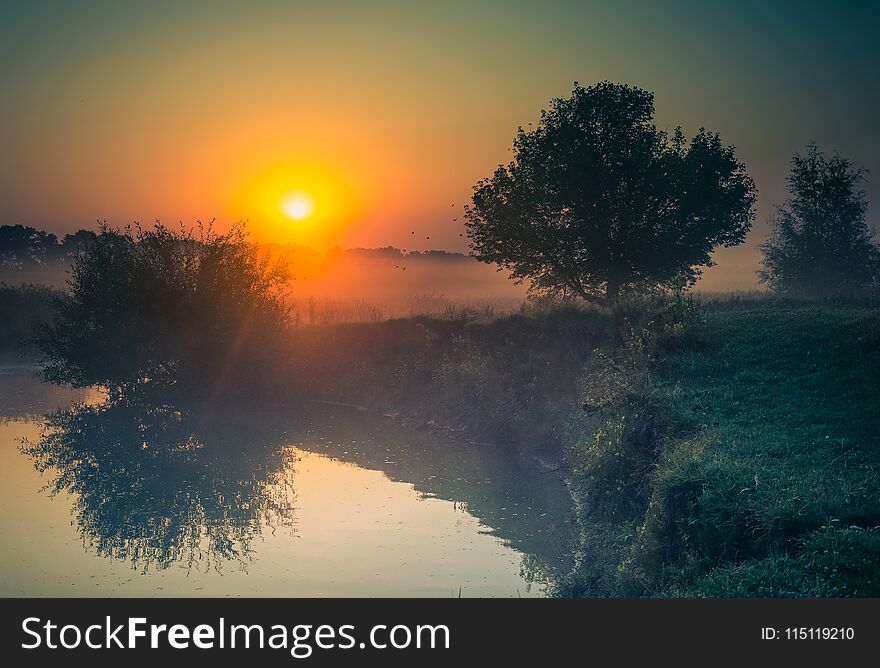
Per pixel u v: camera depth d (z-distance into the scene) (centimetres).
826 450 1247
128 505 1819
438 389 2883
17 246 15838
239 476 2091
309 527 1619
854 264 4819
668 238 3619
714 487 1100
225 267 3428
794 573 894
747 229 3866
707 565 1005
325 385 3391
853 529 960
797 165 4981
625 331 2358
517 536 1537
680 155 3844
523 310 3119
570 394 2378
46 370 3400
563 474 2028
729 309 2686
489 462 2209
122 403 3306
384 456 2312
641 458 1462
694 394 1639
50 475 2119
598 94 3753
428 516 1684
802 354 1803
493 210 3831
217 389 3334
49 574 1355
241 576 1329
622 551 1268
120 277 3331
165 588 1280
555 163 3675
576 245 3697
